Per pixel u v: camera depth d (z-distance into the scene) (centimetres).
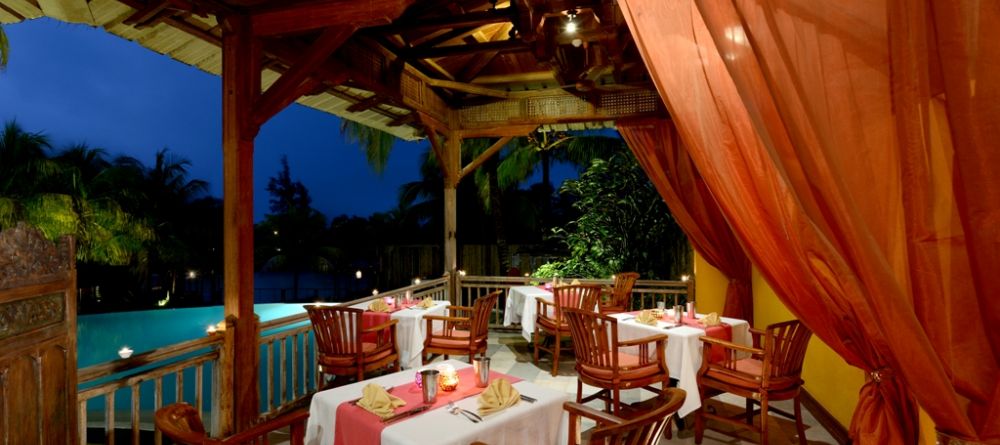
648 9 208
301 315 450
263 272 1922
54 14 331
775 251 189
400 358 480
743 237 196
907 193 150
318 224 1934
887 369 194
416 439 209
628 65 542
